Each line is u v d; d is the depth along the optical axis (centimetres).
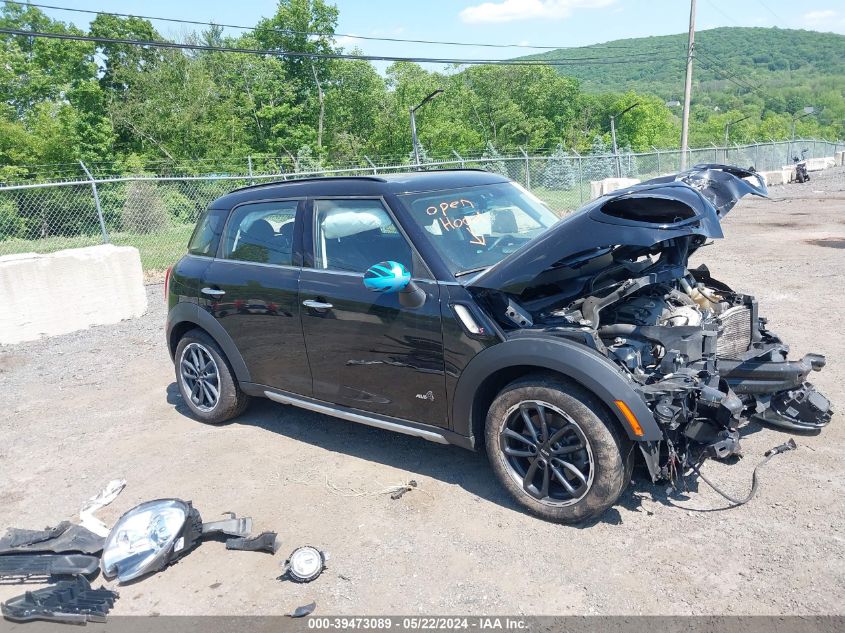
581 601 296
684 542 332
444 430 386
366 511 383
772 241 1285
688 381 331
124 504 409
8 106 3872
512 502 381
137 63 4775
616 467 329
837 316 706
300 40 5416
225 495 412
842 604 282
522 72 7775
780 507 356
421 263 382
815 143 4891
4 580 339
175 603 316
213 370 519
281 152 5062
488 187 458
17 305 818
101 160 3900
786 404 433
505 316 358
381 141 5738
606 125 9162
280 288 444
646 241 309
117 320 909
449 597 305
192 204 2048
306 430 504
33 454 495
